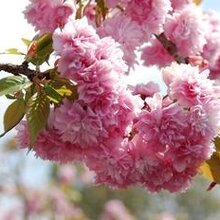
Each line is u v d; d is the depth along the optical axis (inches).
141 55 44.3
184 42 40.8
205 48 41.9
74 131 31.2
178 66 32.6
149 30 38.6
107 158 32.4
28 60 32.2
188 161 32.1
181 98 31.7
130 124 31.6
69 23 31.4
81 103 31.3
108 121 31.1
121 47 37.1
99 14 38.9
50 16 37.9
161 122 31.8
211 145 31.7
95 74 30.8
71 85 31.4
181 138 31.5
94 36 31.4
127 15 38.6
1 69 32.0
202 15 42.3
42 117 31.0
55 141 32.4
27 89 31.7
